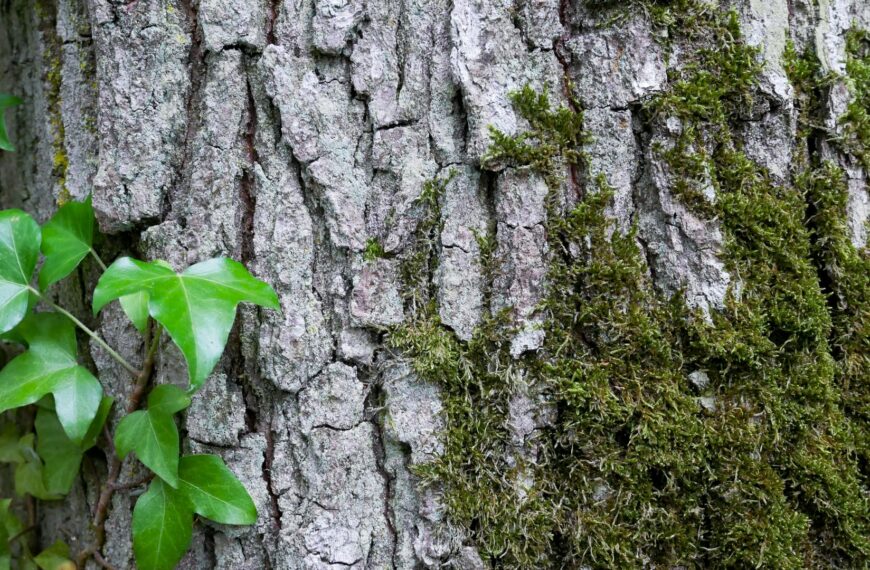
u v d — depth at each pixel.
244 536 0.77
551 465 0.76
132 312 0.77
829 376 0.76
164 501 0.76
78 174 0.80
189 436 0.77
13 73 0.85
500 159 0.75
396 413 0.76
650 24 0.75
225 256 0.76
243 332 0.77
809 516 0.76
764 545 0.75
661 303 0.76
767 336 0.76
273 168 0.76
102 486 0.81
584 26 0.76
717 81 0.76
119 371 0.79
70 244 0.77
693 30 0.76
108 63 0.77
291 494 0.76
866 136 0.78
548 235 0.76
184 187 0.77
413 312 0.76
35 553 0.84
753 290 0.76
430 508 0.75
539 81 0.76
